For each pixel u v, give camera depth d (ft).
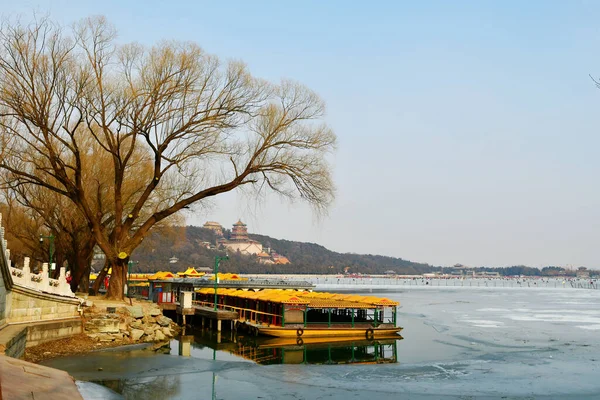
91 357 111.04
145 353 121.80
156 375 99.40
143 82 145.07
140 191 193.98
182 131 151.43
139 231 158.81
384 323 173.58
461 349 146.41
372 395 88.58
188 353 131.85
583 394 90.17
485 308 333.62
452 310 313.53
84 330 126.21
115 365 105.29
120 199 156.15
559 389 93.66
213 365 112.16
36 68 131.44
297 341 157.17
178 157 157.07
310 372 107.96
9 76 130.72
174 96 148.46
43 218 191.01
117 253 154.81
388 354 138.51
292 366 114.83
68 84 137.18
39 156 173.99
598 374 106.93
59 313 119.85
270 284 290.76
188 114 151.84
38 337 109.60
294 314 163.43
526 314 278.87
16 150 163.94
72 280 194.39
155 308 162.91
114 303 149.59
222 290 214.90
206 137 156.87
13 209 199.00
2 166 136.87
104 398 79.30
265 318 177.47
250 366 112.98
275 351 140.87
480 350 144.25
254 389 91.61
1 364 35.47
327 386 94.99
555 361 123.24
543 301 429.38
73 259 212.02
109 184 185.78
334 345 152.66
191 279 317.83
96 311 132.05
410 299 460.96
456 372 109.19
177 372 103.19
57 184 179.11
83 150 185.47
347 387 94.27
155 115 147.33
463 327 206.49
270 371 108.06
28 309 108.06
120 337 132.16
